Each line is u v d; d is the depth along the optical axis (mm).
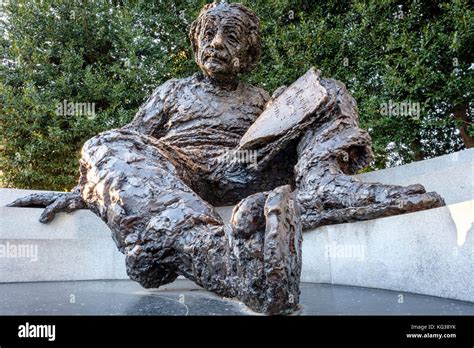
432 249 2676
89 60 10797
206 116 4637
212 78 4758
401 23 8336
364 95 8516
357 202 3279
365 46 8586
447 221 2590
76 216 4578
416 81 7855
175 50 10625
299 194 3645
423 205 2977
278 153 4195
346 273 3285
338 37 8711
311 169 3738
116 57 10625
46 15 10133
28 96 9266
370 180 4797
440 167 4453
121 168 3047
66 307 2617
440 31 7957
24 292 3277
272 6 9312
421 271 2738
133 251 2768
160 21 10430
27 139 9742
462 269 2490
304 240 3588
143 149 3484
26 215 4449
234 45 4605
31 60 9875
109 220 2961
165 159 3531
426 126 8133
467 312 2234
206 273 2473
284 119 4148
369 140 3902
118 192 2926
